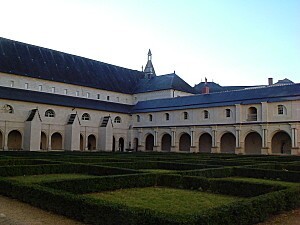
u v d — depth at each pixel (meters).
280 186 11.05
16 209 9.34
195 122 53.72
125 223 6.96
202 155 37.19
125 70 73.88
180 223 6.09
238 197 11.94
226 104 49.69
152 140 62.28
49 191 9.28
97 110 57.84
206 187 13.18
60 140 54.44
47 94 53.31
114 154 36.69
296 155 40.62
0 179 12.00
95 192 12.44
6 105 46.16
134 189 13.41
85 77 61.28
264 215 8.41
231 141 52.25
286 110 43.72
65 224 7.82
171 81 64.81
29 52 55.00
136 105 65.56
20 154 32.19
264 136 45.09
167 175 14.47
